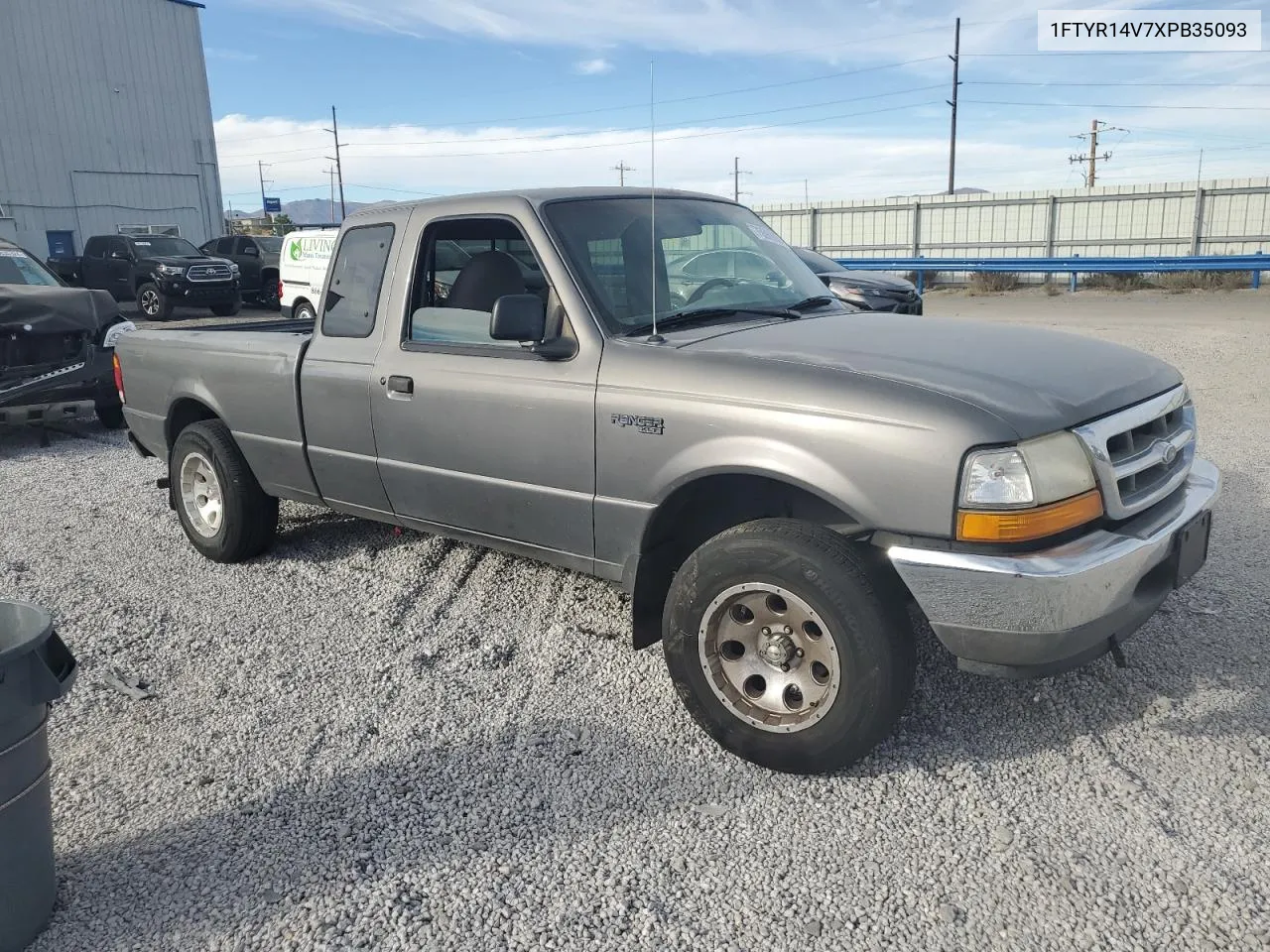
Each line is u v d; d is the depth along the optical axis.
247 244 22.06
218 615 4.60
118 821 3.01
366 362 4.25
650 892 2.60
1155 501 3.11
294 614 4.58
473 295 3.97
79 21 26.81
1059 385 3.01
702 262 4.05
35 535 5.98
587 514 3.56
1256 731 3.23
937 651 3.91
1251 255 20.22
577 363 3.52
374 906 2.58
